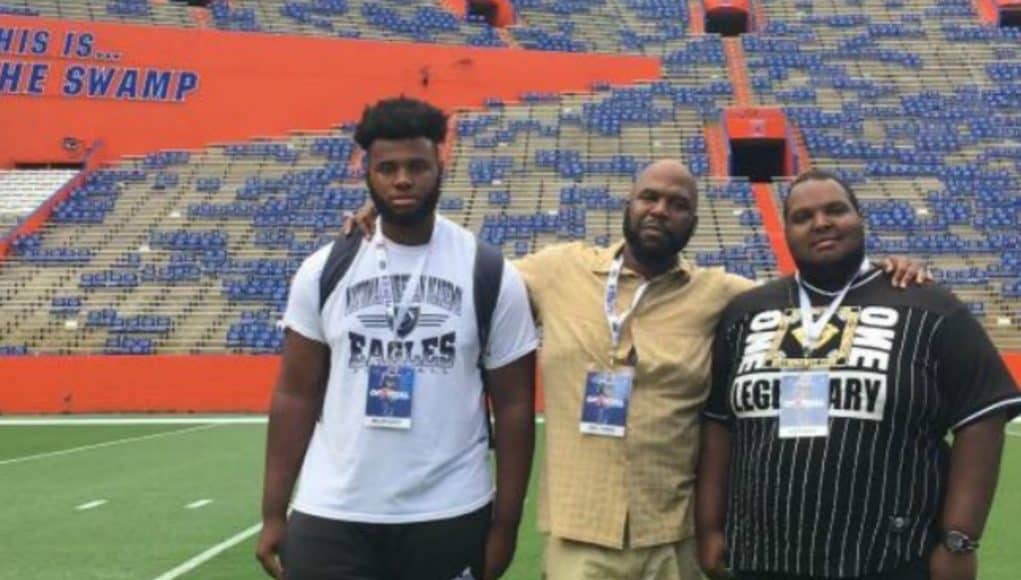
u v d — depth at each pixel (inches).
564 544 132.0
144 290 825.5
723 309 134.3
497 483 120.1
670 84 1171.3
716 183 970.7
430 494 113.2
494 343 118.6
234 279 840.3
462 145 1048.2
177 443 541.0
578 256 140.7
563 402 133.7
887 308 114.7
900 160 1017.5
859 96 1154.0
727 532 123.0
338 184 971.3
